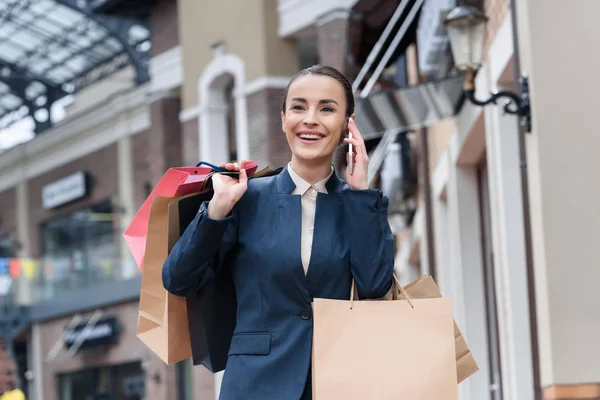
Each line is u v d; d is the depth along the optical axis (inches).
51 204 1382.9
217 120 924.6
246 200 147.3
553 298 269.1
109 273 1256.8
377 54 477.7
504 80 346.0
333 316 140.7
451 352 142.3
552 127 274.8
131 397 1256.2
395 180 585.9
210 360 151.9
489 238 444.5
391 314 142.3
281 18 860.6
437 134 508.1
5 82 1614.2
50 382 1358.3
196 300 150.5
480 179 454.3
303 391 141.6
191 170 149.6
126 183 1257.4
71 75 1561.3
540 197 273.1
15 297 1359.5
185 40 944.3
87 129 1322.6
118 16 1108.5
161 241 150.6
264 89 855.1
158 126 1104.2
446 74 440.8
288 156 855.1
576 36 276.8
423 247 577.6
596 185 272.1
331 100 145.6
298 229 145.0
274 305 143.7
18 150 1454.2
